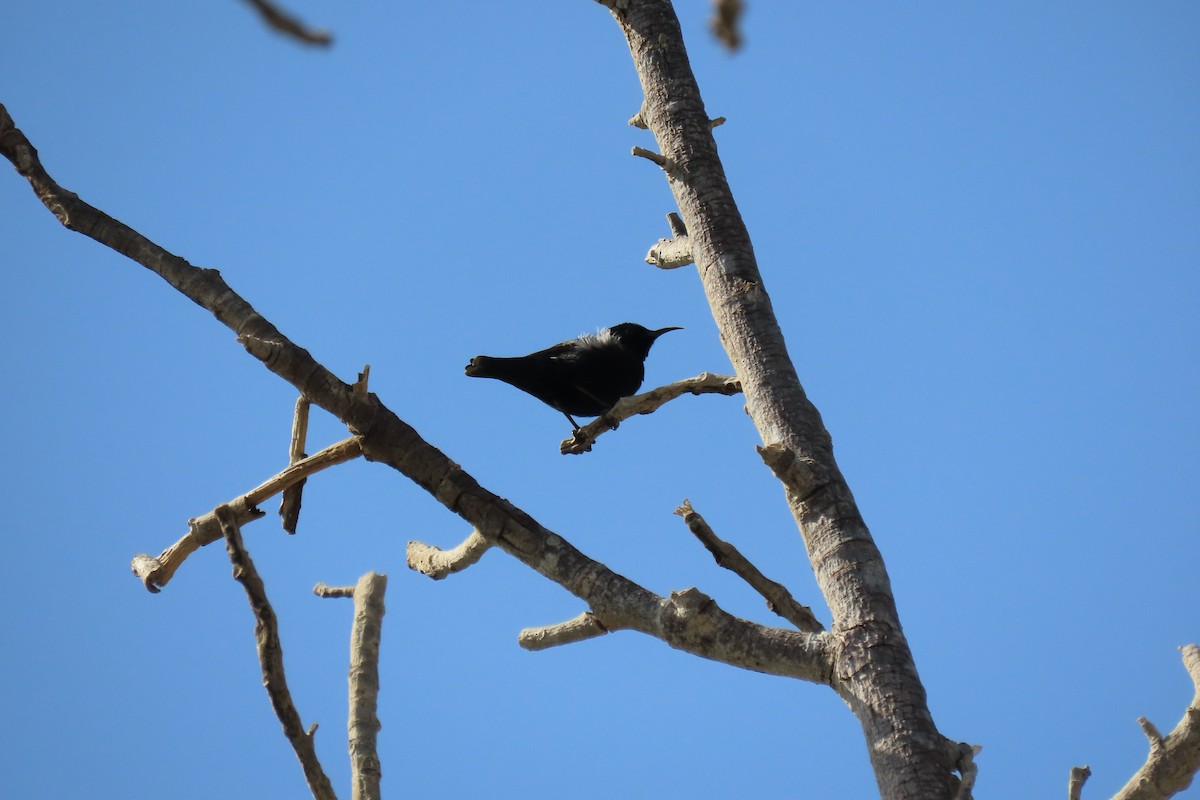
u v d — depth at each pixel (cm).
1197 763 1023
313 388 1068
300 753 838
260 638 838
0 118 1125
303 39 320
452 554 1265
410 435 1080
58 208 1127
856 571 998
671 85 1328
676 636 987
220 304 1102
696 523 1048
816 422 1109
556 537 1058
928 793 871
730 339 1180
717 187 1264
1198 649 1098
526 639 1112
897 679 929
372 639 1052
